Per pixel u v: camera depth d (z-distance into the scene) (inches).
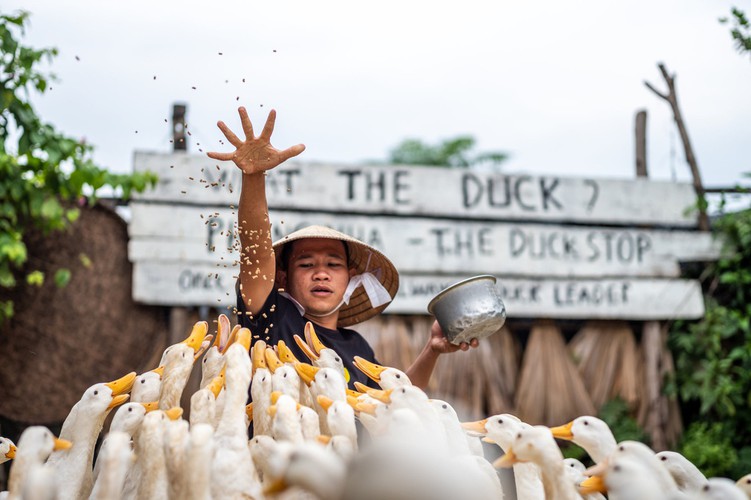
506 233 293.9
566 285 295.0
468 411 281.4
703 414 298.4
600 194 304.2
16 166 232.5
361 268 160.2
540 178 300.2
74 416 107.2
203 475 87.4
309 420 103.0
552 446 98.2
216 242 269.7
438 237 288.5
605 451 110.5
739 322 288.7
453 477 66.6
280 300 146.2
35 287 252.2
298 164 281.9
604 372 295.0
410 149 655.8
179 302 264.7
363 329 281.0
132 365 262.4
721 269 303.4
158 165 269.1
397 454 66.9
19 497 95.8
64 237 257.4
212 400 105.0
